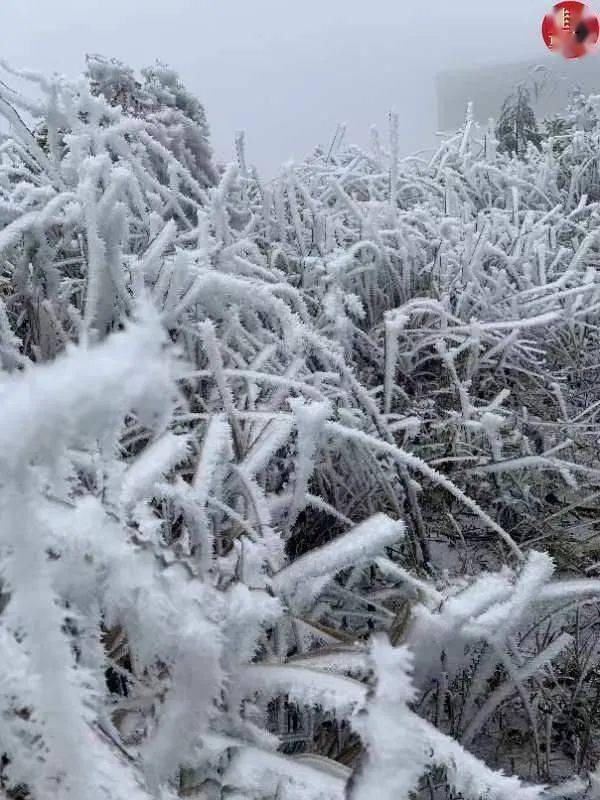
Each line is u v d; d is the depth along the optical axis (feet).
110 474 3.03
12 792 2.44
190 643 2.38
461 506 7.16
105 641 3.34
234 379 6.34
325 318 8.11
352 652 3.44
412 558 5.68
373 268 9.57
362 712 2.23
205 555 3.75
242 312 7.41
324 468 5.94
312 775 2.68
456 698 4.64
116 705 3.09
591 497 6.79
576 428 8.61
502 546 6.68
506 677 4.67
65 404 1.21
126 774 2.12
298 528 5.80
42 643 1.77
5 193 8.08
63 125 8.34
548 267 12.93
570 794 3.66
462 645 3.27
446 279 10.60
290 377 5.95
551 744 4.66
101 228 6.35
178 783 2.90
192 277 6.56
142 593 2.27
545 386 10.01
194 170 12.07
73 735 1.85
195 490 4.15
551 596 3.76
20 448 1.23
